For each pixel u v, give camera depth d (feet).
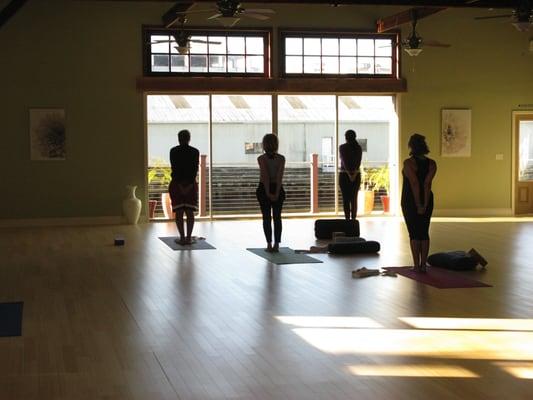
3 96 40.45
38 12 40.63
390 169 45.44
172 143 42.88
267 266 26.22
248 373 13.79
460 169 45.85
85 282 23.32
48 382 13.38
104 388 13.01
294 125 44.21
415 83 45.06
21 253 29.99
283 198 29.71
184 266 26.35
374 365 14.20
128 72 41.83
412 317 18.24
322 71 44.06
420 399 12.25
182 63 42.50
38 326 17.60
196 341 16.12
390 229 37.78
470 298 20.45
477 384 13.01
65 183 41.45
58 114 41.14
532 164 46.80
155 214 43.06
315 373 13.74
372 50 44.70
